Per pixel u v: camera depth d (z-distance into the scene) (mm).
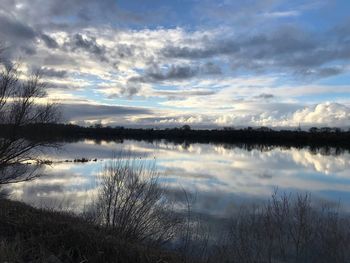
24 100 21000
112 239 8008
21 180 24203
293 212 13102
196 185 28516
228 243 10695
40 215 10555
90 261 6645
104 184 12234
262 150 103750
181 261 7773
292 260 10297
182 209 15922
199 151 89125
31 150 23438
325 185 32250
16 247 6676
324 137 153875
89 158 50750
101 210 11625
